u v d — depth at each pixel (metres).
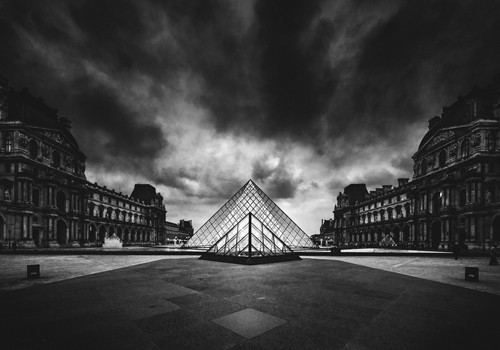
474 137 52.97
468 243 50.34
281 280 14.48
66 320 7.98
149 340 6.61
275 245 28.58
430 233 62.53
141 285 12.99
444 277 16.25
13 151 55.56
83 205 76.12
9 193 54.56
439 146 61.81
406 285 13.39
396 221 77.50
